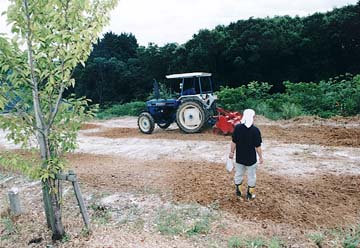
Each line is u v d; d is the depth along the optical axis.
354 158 7.98
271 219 5.00
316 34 23.83
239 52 25.55
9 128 4.23
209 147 10.05
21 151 10.38
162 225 5.04
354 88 15.32
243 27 26.38
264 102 17.09
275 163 7.78
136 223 5.20
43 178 4.33
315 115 14.66
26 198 6.71
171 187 6.55
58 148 4.71
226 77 27.09
